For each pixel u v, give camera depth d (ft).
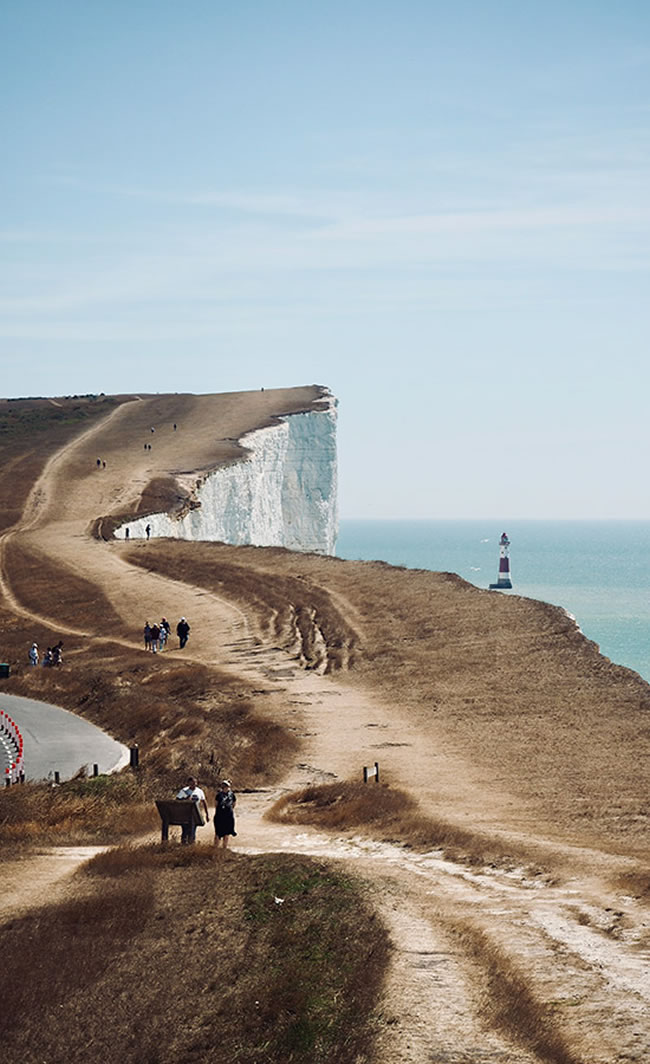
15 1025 53.93
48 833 98.73
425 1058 43.83
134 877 75.82
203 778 119.75
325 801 107.24
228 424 526.16
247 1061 47.93
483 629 188.96
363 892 68.44
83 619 247.91
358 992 50.88
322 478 542.16
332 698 160.45
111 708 163.32
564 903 67.41
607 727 131.95
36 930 65.31
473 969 53.67
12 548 324.80
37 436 519.60
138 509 375.04
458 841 87.10
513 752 124.67
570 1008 49.16
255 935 62.54
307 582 251.39
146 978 58.13
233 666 190.19
